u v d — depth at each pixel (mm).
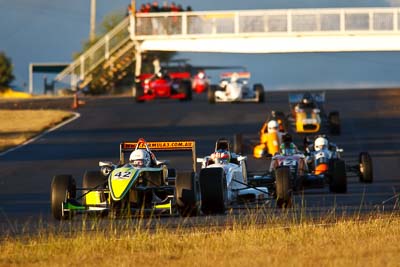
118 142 143625
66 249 50375
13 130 162000
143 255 47562
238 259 44906
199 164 115188
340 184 80812
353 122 163250
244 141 139125
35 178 103188
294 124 143000
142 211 60562
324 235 52281
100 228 59219
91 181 66250
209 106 193875
